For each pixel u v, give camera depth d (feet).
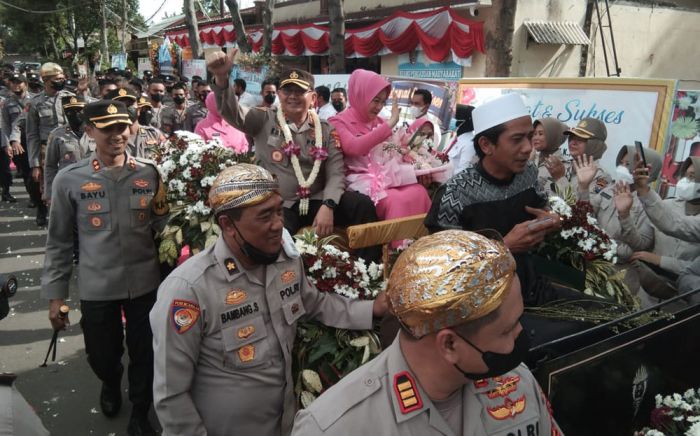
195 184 11.14
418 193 12.36
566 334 7.67
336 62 30.27
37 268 21.67
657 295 13.80
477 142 8.41
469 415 4.35
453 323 3.88
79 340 16.08
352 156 12.21
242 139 17.66
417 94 20.57
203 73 46.29
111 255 10.81
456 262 3.86
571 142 15.64
